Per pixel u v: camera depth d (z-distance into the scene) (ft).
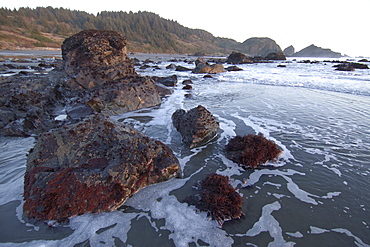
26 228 11.90
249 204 14.15
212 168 18.49
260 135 22.53
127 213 13.14
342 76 81.35
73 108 32.53
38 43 294.05
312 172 17.93
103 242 11.19
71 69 39.40
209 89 57.11
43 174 13.79
